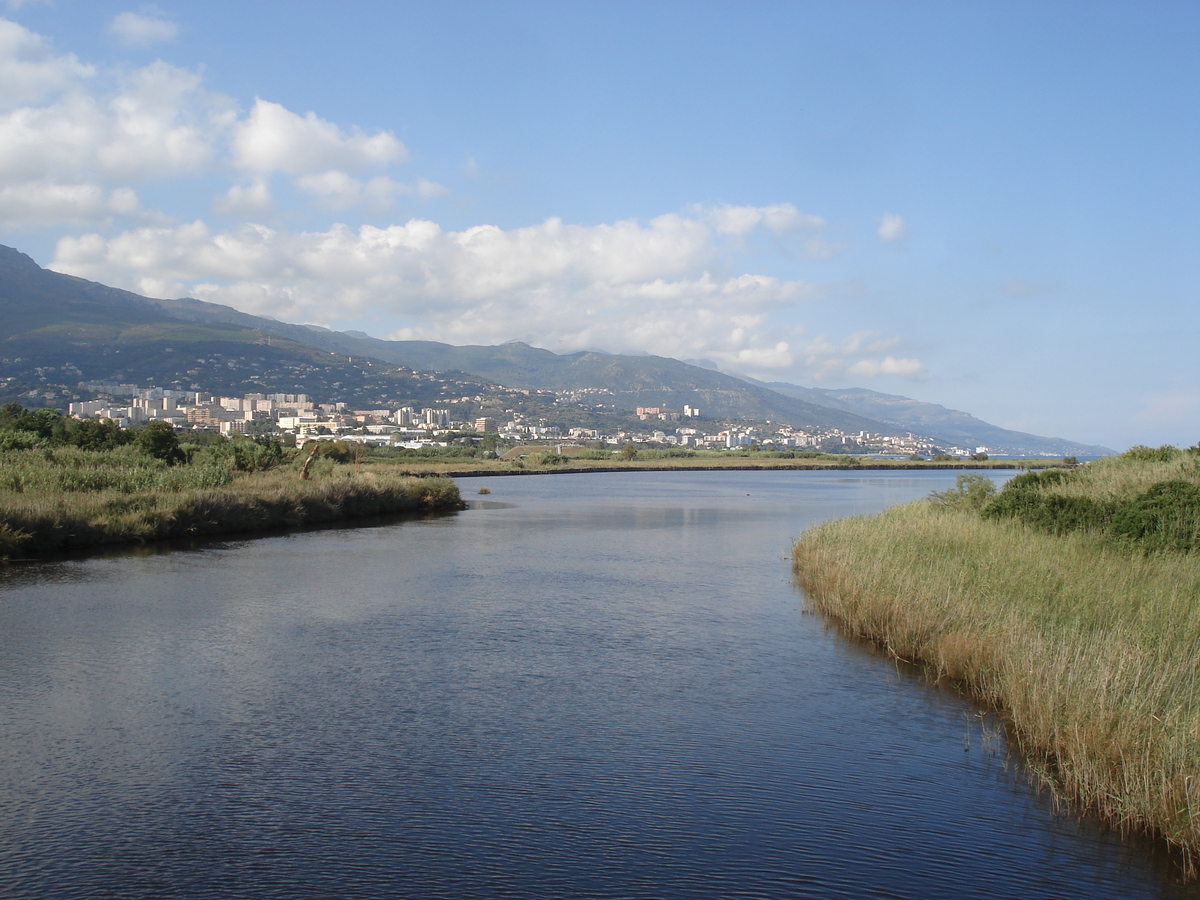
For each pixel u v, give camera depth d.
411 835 8.22
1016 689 11.21
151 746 10.51
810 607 20.50
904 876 7.57
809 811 8.87
